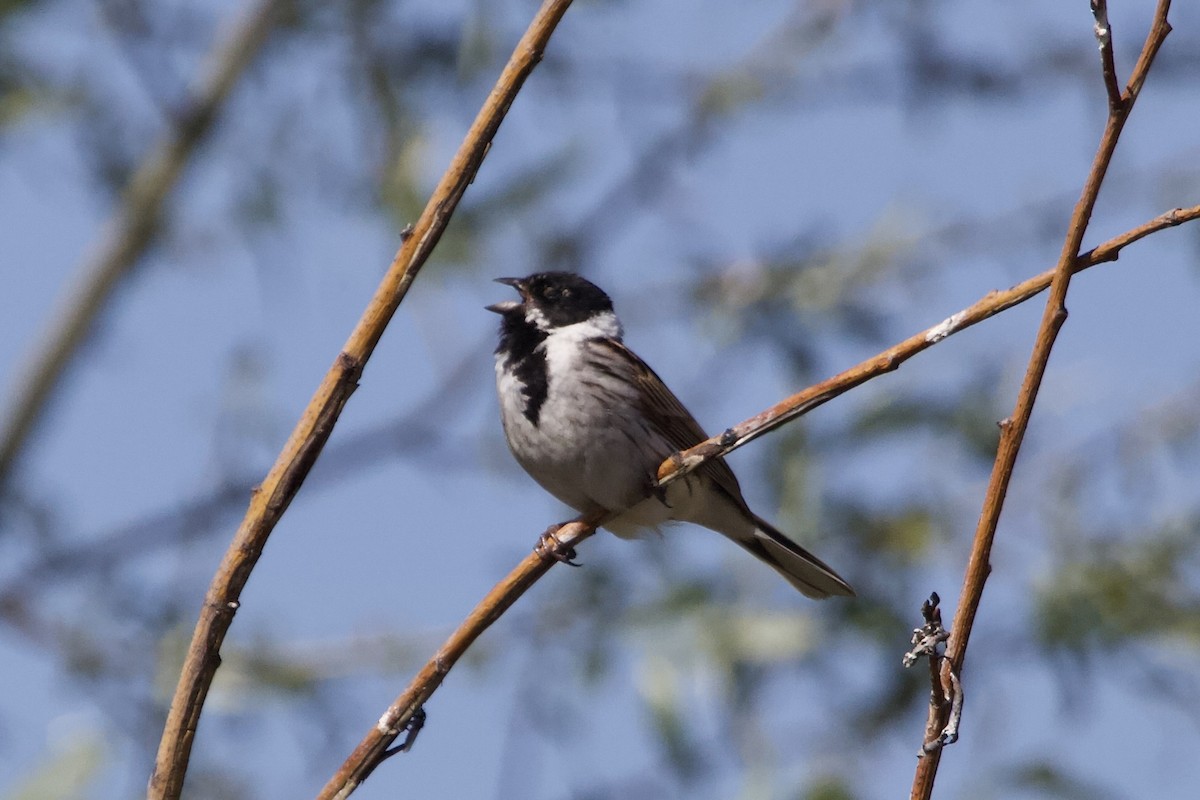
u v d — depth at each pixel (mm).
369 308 5383
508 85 5375
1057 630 11609
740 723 10211
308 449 5324
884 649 11586
